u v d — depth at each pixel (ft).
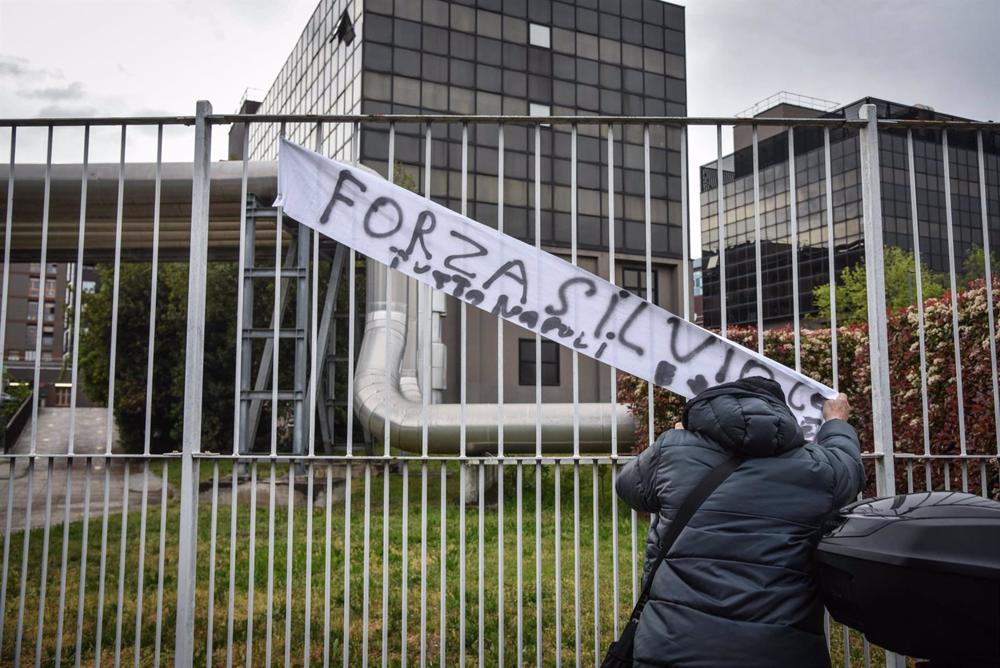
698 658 7.34
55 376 269.85
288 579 11.52
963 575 6.08
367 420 37.99
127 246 39.68
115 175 35.04
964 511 6.67
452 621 16.61
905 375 20.51
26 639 15.26
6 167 34.71
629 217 79.10
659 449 8.58
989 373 17.62
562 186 78.38
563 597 18.34
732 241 222.07
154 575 20.54
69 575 20.52
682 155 11.96
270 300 56.70
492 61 83.30
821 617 7.79
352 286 11.84
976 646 6.14
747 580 7.54
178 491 39.83
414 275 11.96
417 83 79.92
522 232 76.33
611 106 88.12
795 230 11.77
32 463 11.43
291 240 40.34
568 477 38.63
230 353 61.93
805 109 210.38
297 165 12.30
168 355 67.51
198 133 12.05
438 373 44.42
